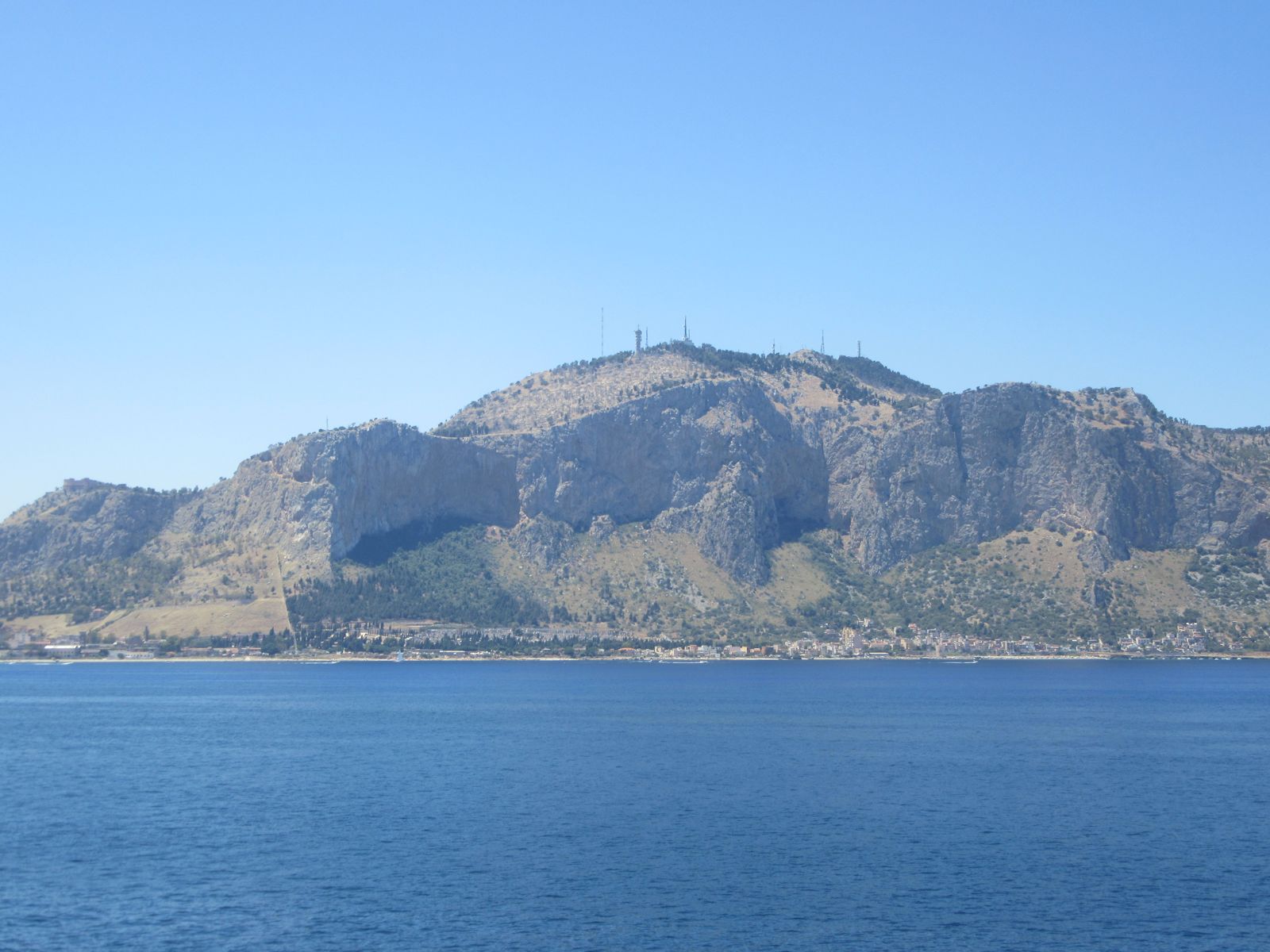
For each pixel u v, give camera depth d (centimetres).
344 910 10400
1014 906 10575
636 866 11806
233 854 12338
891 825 13712
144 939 9675
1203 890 11075
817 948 9519
